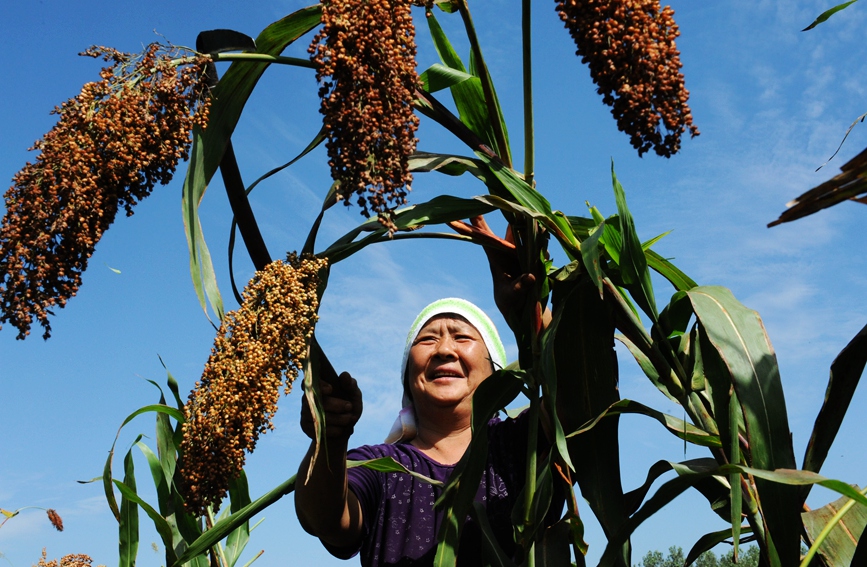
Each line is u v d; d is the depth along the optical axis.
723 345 0.89
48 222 0.81
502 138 1.10
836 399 0.88
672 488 0.91
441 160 1.07
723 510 1.07
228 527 1.09
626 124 0.78
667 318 1.06
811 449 0.89
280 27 1.03
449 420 1.40
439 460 1.38
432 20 1.19
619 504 1.04
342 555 1.26
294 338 0.88
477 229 1.17
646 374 1.16
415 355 1.43
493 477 1.30
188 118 0.88
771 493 0.85
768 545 0.85
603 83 0.79
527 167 1.10
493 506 1.26
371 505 1.29
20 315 0.79
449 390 1.39
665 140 0.78
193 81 0.89
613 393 1.09
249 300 0.89
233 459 0.83
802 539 1.00
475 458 1.06
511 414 1.39
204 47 1.01
